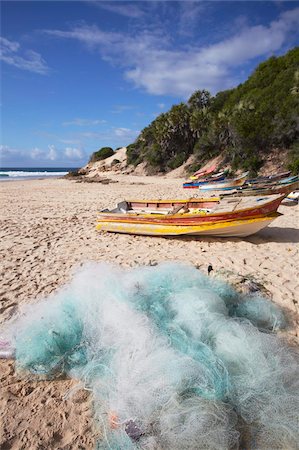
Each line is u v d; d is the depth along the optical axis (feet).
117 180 104.12
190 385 8.33
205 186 60.80
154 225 26.30
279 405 7.95
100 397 8.92
